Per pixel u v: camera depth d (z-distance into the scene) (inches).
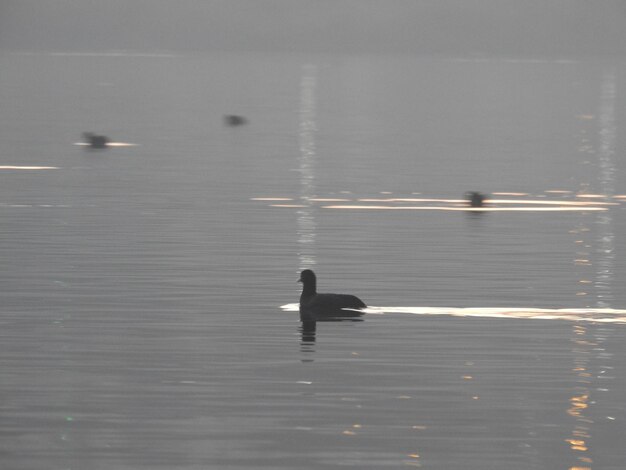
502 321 1021.2
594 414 782.5
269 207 1721.2
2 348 925.2
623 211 1732.3
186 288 1148.5
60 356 903.7
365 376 855.7
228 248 1375.5
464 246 1411.2
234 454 709.9
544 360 901.2
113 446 721.0
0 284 1162.0
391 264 1286.9
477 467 695.7
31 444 722.8
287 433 743.7
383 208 1729.8
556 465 698.8
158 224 1546.5
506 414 780.6
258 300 1098.1
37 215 1609.3
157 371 866.1
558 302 1102.4
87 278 1192.8
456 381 846.5
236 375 856.3
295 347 930.7
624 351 926.4
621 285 1186.0
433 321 1017.5
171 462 697.6
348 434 743.1
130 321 1013.2
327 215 1651.1
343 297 1057.5
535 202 1819.6
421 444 728.3
